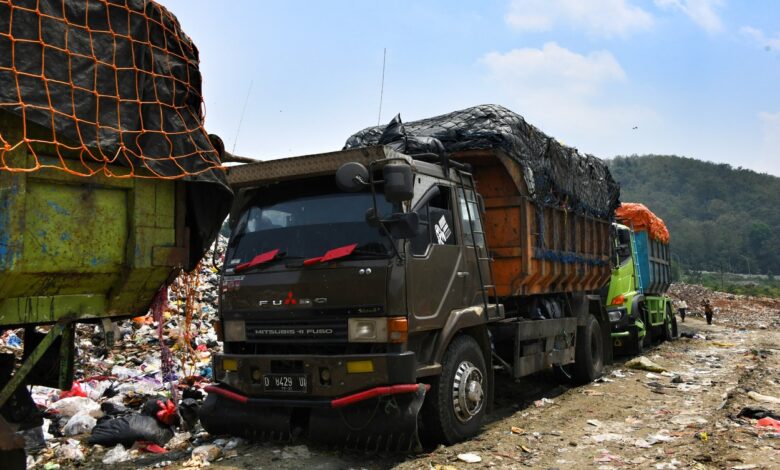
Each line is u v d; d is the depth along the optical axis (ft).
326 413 18.20
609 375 35.14
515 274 24.67
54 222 11.75
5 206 10.78
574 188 30.94
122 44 12.57
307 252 18.69
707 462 17.40
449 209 21.03
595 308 36.65
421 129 24.82
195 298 40.52
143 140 12.82
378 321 17.31
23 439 11.48
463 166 22.39
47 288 12.01
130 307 13.89
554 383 33.12
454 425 19.47
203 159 13.93
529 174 24.89
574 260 30.55
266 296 18.67
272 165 19.74
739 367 38.78
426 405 18.99
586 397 28.45
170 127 13.38
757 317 109.60
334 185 19.45
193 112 14.20
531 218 25.55
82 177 12.14
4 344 27.55
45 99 11.16
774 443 19.12
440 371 18.83
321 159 18.97
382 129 25.75
